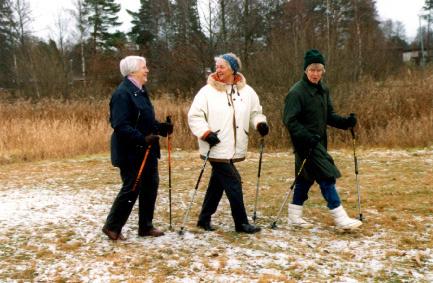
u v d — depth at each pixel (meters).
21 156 10.98
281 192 6.85
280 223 5.29
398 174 7.68
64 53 38.75
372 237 4.76
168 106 14.12
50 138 11.66
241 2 28.25
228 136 4.64
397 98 12.26
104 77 38.28
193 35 29.95
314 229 5.05
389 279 3.74
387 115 11.91
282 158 9.91
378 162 8.88
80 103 16.19
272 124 11.71
